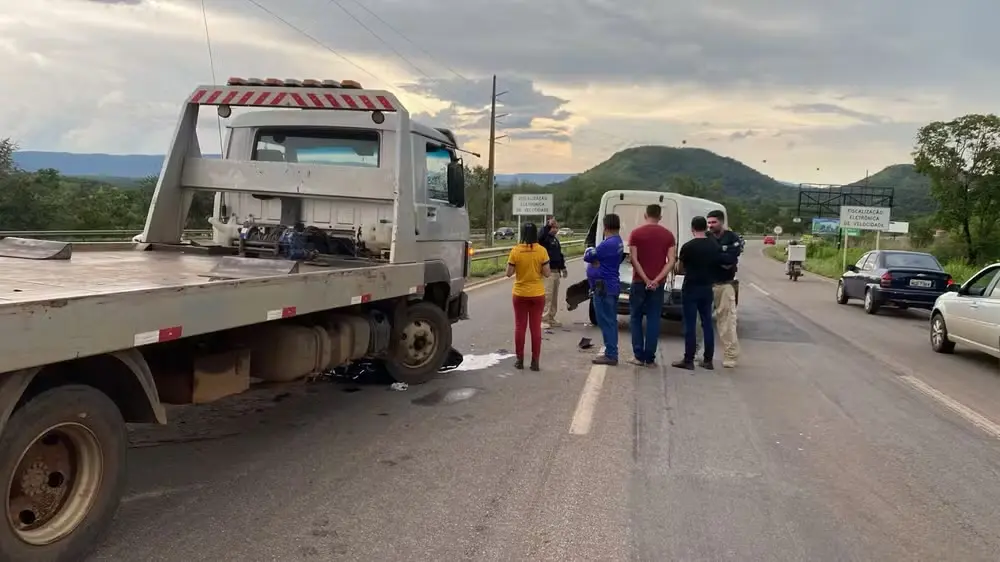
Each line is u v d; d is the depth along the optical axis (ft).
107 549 12.69
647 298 31.48
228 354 16.34
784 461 18.92
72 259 19.51
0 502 10.41
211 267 18.16
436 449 19.11
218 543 13.12
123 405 12.96
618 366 31.50
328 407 23.34
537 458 18.56
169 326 12.47
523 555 13.03
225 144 26.22
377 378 27.22
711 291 31.32
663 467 18.12
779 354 36.37
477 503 15.42
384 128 24.76
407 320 26.14
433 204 26.30
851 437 21.39
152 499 15.14
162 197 23.80
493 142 133.39
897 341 43.04
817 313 57.88
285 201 25.22
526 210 130.31
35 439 10.87
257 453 18.47
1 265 17.13
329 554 12.84
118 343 11.41
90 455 12.03
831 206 251.19
